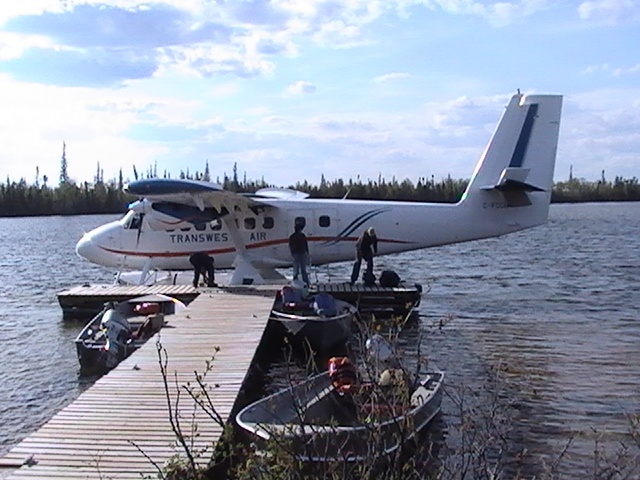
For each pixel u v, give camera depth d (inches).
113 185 4375.0
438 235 868.0
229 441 271.7
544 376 526.9
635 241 1903.3
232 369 452.1
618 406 450.9
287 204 869.2
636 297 934.4
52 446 318.0
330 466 239.8
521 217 872.9
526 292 997.8
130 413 362.9
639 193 5876.0
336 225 865.5
